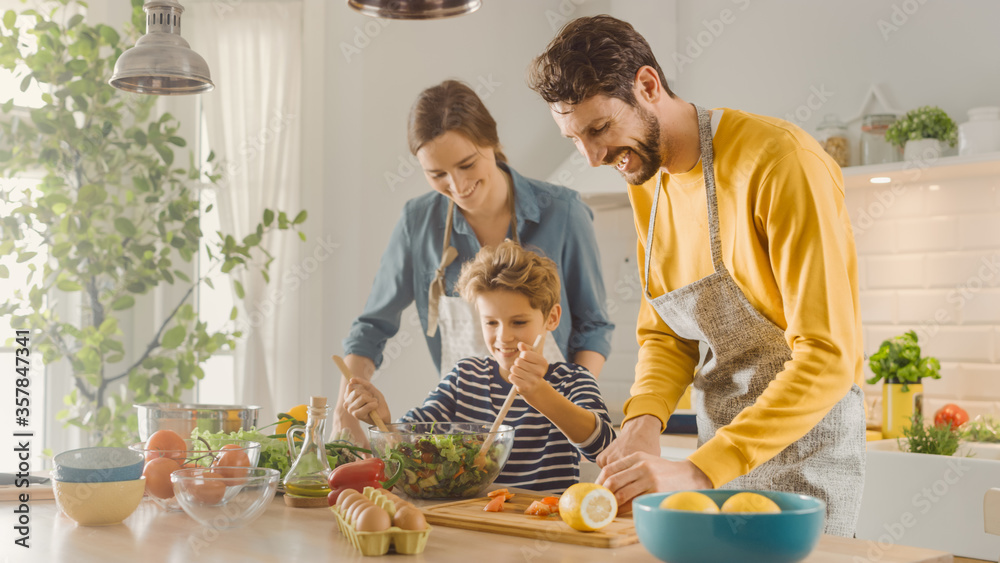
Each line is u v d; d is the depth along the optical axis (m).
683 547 0.79
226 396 2.88
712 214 1.38
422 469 1.26
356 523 0.95
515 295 1.66
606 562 0.89
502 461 1.31
